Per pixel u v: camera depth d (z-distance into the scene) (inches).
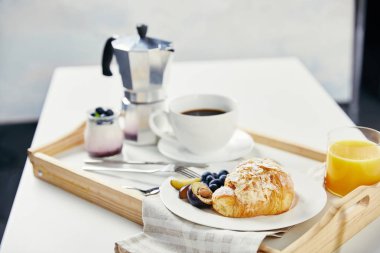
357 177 38.6
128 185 41.0
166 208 36.9
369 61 103.7
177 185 38.6
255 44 101.1
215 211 36.8
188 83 63.1
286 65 67.6
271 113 54.6
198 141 43.6
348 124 51.4
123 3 96.0
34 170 43.9
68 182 41.7
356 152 39.8
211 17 98.6
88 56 99.0
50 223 38.4
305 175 39.9
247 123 52.6
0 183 86.7
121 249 35.2
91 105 57.3
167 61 46.4
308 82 61.9
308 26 100.3
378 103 106.0
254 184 36.0
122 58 45.9
